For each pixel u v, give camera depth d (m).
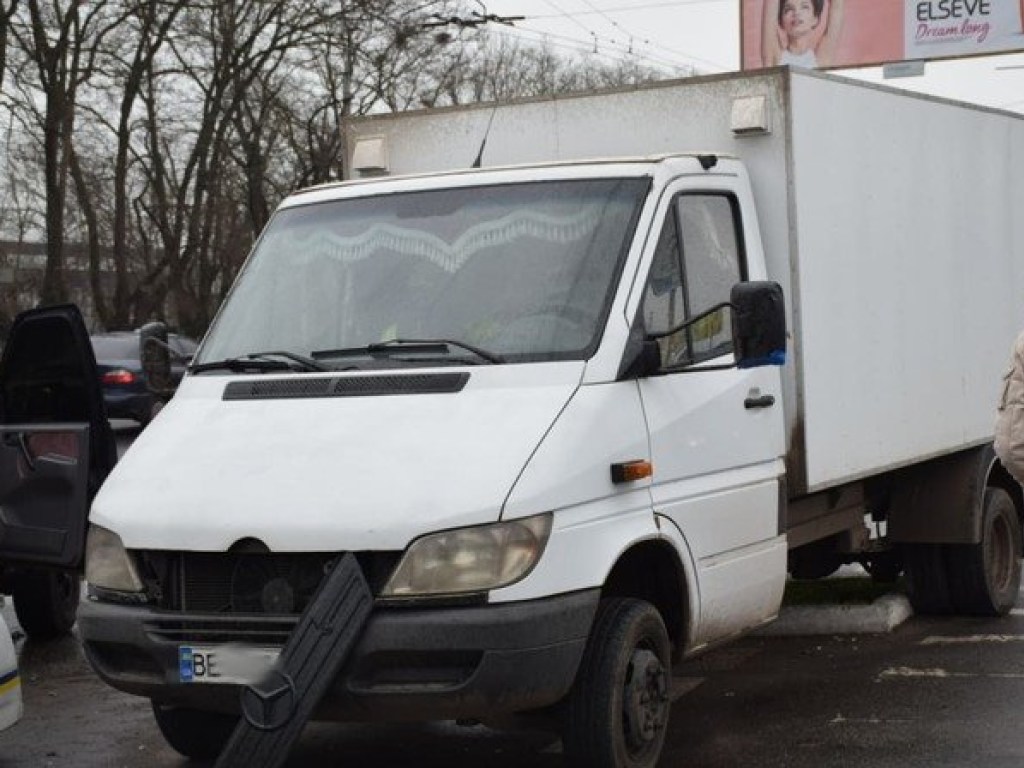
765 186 9.07
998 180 12.35
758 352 7.62
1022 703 9.43
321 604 6.73
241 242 62.69
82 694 10.52
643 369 7.72
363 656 6.71
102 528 7.41
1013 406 7.71
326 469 7.07
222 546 6.95
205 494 7.15
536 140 9.84
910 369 10.61
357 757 8.81
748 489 8.53
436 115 10.20
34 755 8.97
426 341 7.75
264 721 6.70
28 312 9.84
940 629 11.94
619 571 7.91
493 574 6.74
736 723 9.24
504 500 6.82
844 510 10.93
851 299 9.72
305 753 8.94
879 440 10.06
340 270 8.37
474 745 8.98
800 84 9.13
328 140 57.44
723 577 8.27
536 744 8.93
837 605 11.98
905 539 11.89
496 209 8.28
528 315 7.74
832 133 9.52
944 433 11.16
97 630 7.28
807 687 10.10
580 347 7.56
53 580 12.09
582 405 7.34
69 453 9.65
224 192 61.94
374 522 6.77
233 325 8.45
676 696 10.03
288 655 6.71
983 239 12.02
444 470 6.94
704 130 9.24
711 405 8.23
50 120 48.88
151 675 7.19
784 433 9.00
